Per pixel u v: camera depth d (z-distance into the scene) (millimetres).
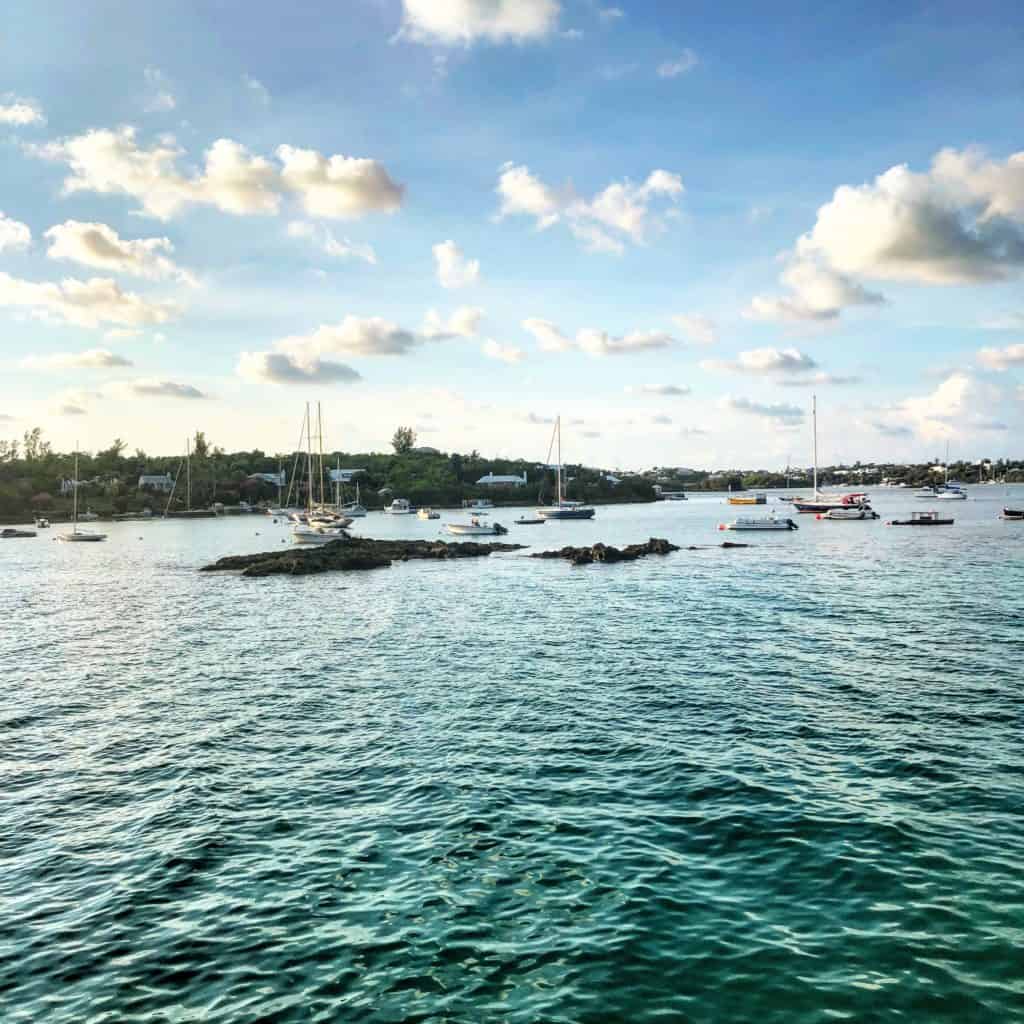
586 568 63906
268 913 11438
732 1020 8828
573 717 20750
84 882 12594
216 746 19219
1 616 42094
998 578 49281
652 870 12312
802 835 13406
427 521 153625
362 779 16688
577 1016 8961
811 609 38719
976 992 9188
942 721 19750
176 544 102938
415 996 9430
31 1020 9234
